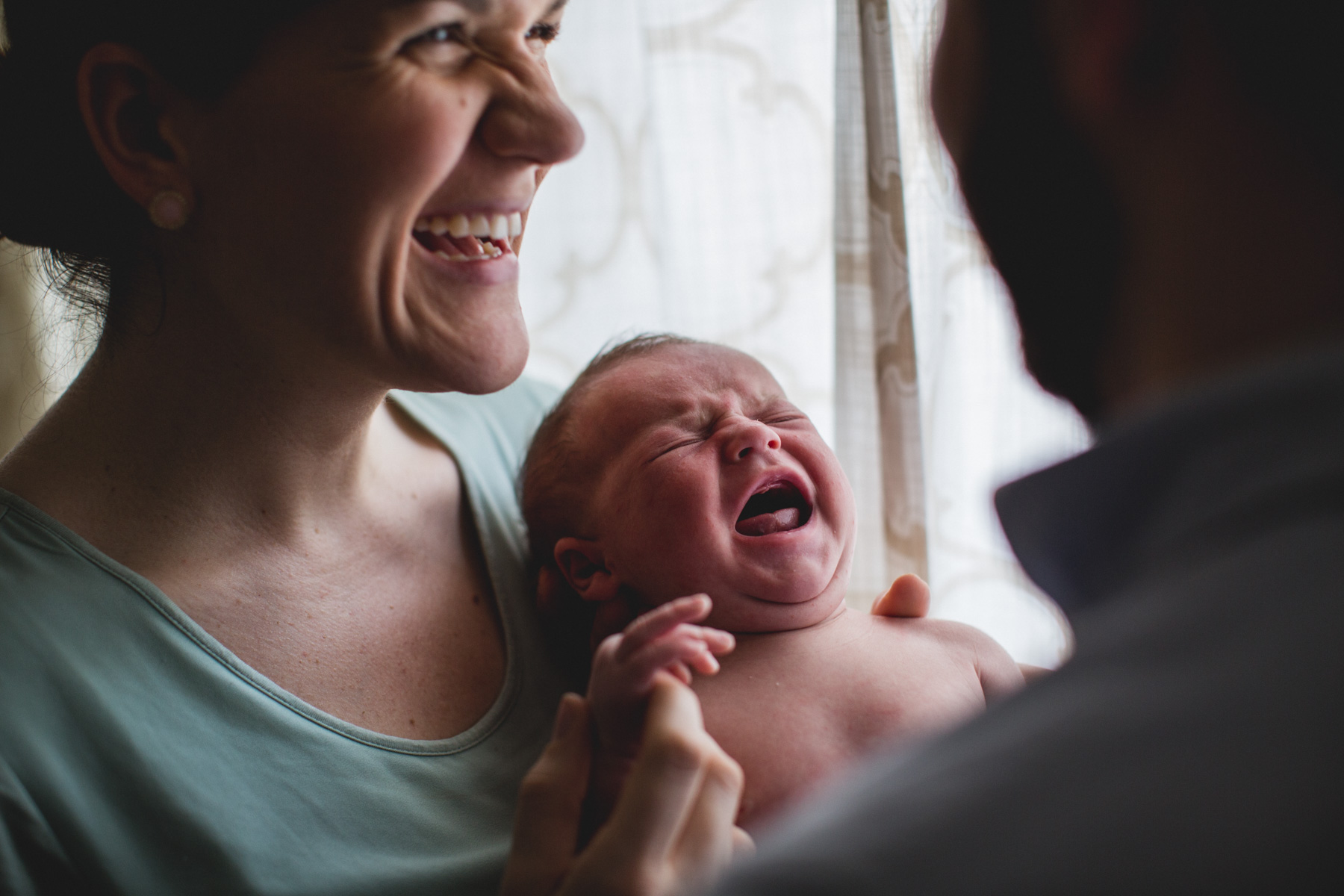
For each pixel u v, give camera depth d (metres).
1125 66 0.38
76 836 0.79
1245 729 0.28
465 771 0.96
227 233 0.86
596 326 1.83
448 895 0.87
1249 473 0.34
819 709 1.01
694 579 1.09
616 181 1.79
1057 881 0.28
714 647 0.79
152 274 0.90
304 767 0.88
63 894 0.79
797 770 0.96
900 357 1.46
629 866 0.58
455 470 1.21
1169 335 0.38
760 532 1.12
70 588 0.86
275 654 0.94
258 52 0.79
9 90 0.87
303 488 0.99
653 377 1.22
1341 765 0.27
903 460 1.47
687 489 1.09
